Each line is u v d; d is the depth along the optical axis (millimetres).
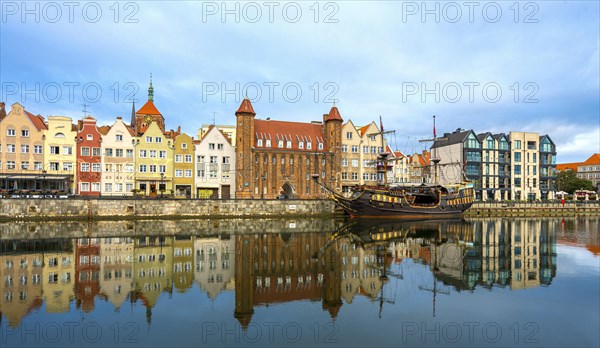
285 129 87938
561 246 37281
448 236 44969
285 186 87750
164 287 21391
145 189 76375
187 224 56625
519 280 23406
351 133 91625
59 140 72375
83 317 16656
